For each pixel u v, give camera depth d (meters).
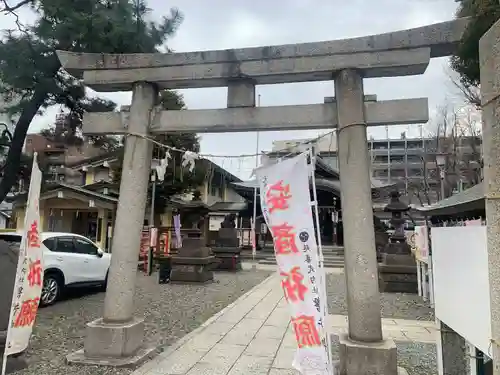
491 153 2.02
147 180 5.44
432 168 28.45
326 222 29.95
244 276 15.12
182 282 12.59
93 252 10.50
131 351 4.97
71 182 24.22
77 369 4.63
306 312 3.89
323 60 4.89
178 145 16.84
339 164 4.76
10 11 8.30
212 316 7.84
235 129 5.24
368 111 4.76
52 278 8.87
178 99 15.26
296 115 5.04
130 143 5.39
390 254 11.46
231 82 5.31
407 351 5.64
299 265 3.98
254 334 6.42
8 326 4.38
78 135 11.12
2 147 10.01
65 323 7.07
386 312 8.42
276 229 4.11
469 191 4.84
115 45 7.81
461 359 3.78
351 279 4.48
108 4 8.12
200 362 4.98
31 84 8.43
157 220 21.05
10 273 4.92
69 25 7.61
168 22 8.55
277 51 5.04
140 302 9.29
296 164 4.17
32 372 4.54
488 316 2.51
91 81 5.61
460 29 4.52
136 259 5.26
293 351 5.49
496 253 1.95
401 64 4.67
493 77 2.01
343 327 7.13
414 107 4.67
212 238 23.44
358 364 4.21
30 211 4.52
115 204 17.72
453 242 3.25
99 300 9.59
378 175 39.81
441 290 3.65
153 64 5.44
